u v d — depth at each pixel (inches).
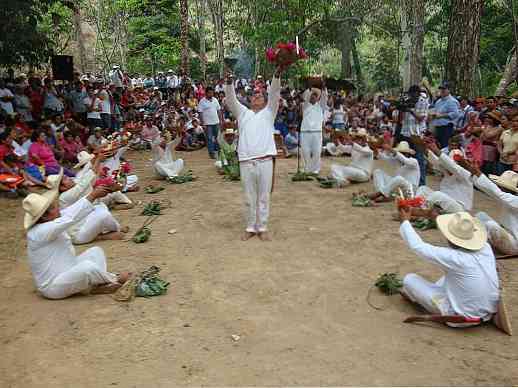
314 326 191.3
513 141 379.9
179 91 954.1
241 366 165.2
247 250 274.7
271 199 387.2
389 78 1401.3
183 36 1058.1
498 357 169.0
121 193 369.7
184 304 211.3
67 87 695.7
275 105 288.0
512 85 1025.5
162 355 172.2
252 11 1008.2
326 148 614.2
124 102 829.2
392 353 172.1
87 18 1483.8
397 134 426.6
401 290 211.2
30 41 579.5
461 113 524.1
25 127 502.0
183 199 392.8
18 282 241.1
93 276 215.8
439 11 1145.4
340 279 234.8
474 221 189.0
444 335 184.1
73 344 180.9
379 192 369.4
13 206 395.5
